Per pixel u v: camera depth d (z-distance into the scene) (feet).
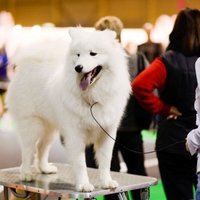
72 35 9.96
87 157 12.85
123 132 13.12
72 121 9.80
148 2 50.88
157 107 10.95
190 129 10.82
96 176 10.80
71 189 9.51
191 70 10.71
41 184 10.16
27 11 62.23
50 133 11.78
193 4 46.44
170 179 11.27
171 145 10.82
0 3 65.31
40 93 10.83
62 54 11.35
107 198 12.60
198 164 8.18
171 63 10.78
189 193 11.11
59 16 59.11
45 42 11.48
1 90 40.52
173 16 43.01
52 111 10.52
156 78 10.89
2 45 46.47
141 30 42.78
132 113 13.00
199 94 7.86
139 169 13.41
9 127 35.88
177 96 10.87
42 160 11.77
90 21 56.18
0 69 40.96
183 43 10.81
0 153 25.73
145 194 10.18
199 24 10.77
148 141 29.50
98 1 55.36
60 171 11.92
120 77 9.81
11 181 10.59
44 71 11.03
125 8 53.31
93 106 9.65
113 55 9.73
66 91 9.70
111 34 9.98
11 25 55.42
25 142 11.21
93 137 10.12
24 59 11.51
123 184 9.84
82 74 9.47
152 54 23.66
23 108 11.23
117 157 12.98
